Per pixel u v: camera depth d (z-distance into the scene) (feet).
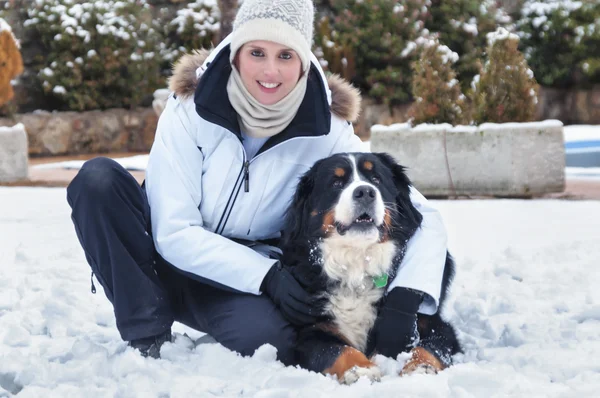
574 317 12.72
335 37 48.98
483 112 28.35
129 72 47.91
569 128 48.60
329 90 11.51
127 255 10.37
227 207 11.01
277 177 11.07
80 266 16.94
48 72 46.39
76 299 14.10
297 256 11.06
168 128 10.90
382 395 8.78
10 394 9.39
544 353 10.59
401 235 11.07
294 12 10.39
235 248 10.61
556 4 54.19
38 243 19.94
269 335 10.48
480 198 27.68
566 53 53.83
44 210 25.57
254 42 10.24
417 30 50.14
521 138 27.30
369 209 10.54
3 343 11.81
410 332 10.62
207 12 50.11
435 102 28.58
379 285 10.91
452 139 27.81
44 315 13.29
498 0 56.24
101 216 10.18
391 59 49.52
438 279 10.79
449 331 11.22
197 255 10.50
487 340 11.99
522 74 28.30
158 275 11.44
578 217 22.75
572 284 14.89
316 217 10.98
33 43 47.50
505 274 15.79
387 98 48.91
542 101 54.24
